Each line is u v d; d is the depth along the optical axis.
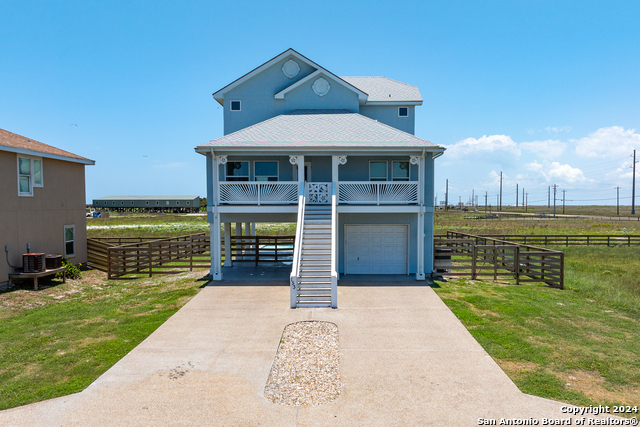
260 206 14.75
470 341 8.48
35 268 13.46
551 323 9.66
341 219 15.89
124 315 10.56
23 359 7.62
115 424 5.43
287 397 6.13
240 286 13.84
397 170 16.83
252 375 6.89
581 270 17.25
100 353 7.92
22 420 5.52
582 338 8.65
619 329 9.25
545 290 13.35
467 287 13.77
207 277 15.59
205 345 8.30
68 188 16.83
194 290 13.26
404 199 15.38
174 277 15.89
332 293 11.16
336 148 14.51
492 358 7.61
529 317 10.16
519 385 6.52
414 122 20.23
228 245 18.12
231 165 17.08
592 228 43.38
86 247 18.00
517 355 7.73
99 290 13.80
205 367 7.22
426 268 15.82
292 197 15.34
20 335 9.00
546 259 14.63
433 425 5.37
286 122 17.30
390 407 5.83
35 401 6.05
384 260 16.16
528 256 15.74
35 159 14.91
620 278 15.13
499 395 6.18
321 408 5.80
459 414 5.65
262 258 20.94
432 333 9.00
